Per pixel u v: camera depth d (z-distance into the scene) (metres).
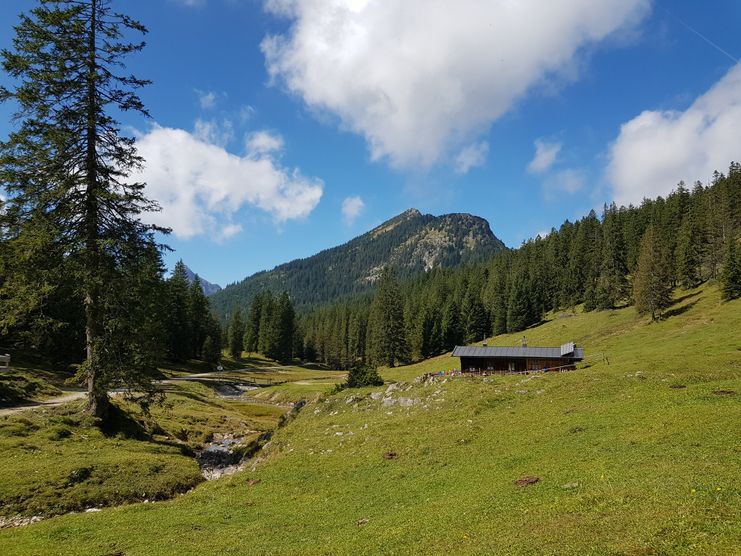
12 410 35.06
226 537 17.73
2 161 28.83
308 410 45.19
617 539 11.34
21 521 20.53
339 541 15.83
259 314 170.12
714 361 47.84
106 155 32.72
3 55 28.55
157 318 44.56
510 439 25.81
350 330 167.75
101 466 26.31
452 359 110.94
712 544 10.14
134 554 16.00
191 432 43.41
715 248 101.38
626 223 156.00
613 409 27.23
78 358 68.12
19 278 29.56
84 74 31.02
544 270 150.12
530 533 12.92
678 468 15.91
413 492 20.62
